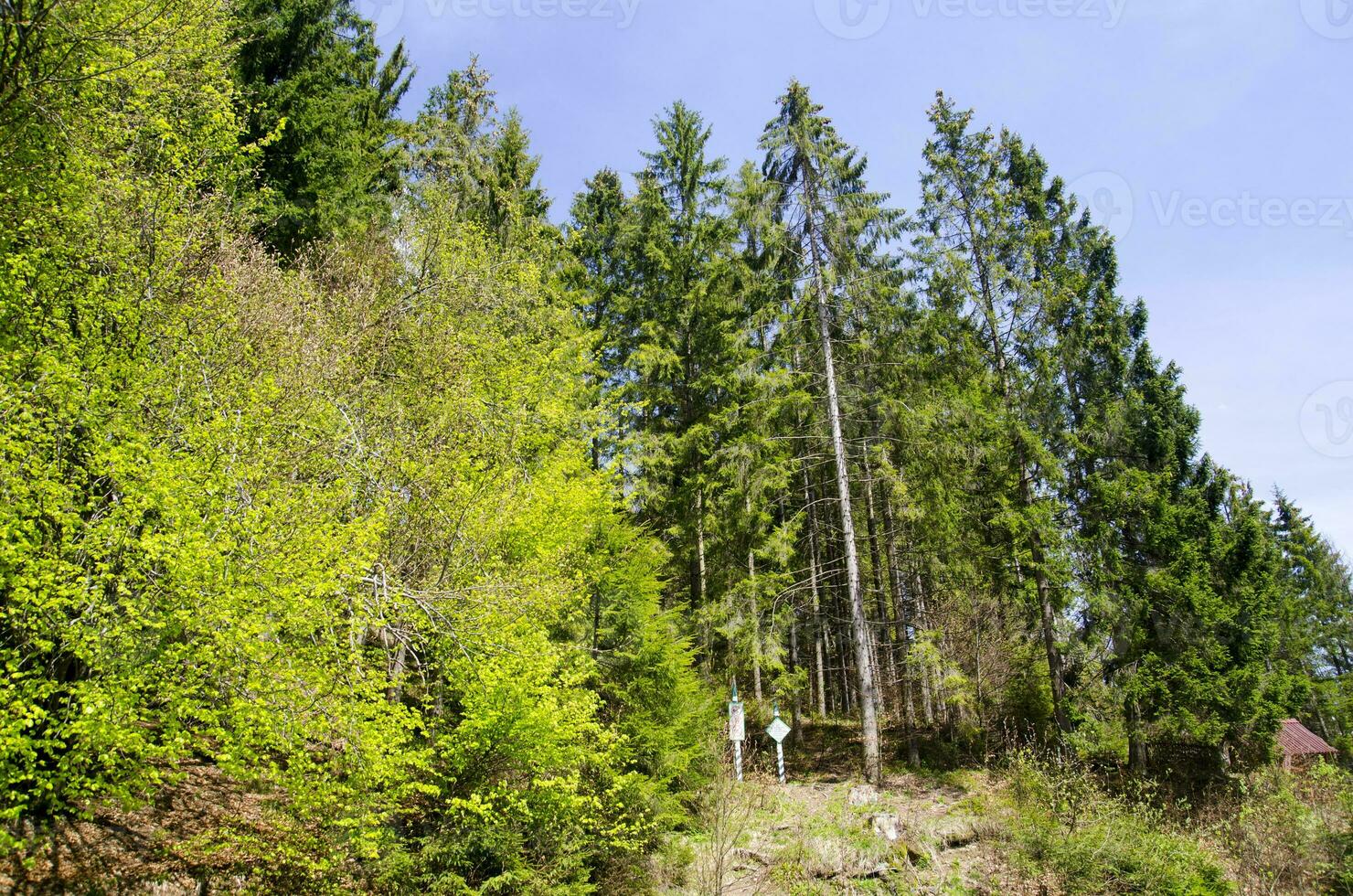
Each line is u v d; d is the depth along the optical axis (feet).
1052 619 57.67
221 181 30.76
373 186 59.52
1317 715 103.86
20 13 20.42
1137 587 56.08
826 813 44.47
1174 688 53.31
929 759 59.31
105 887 21.98
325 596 22.25
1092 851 37.35
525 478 34.55
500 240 55.36
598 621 38.86
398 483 29.43
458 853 27.04
